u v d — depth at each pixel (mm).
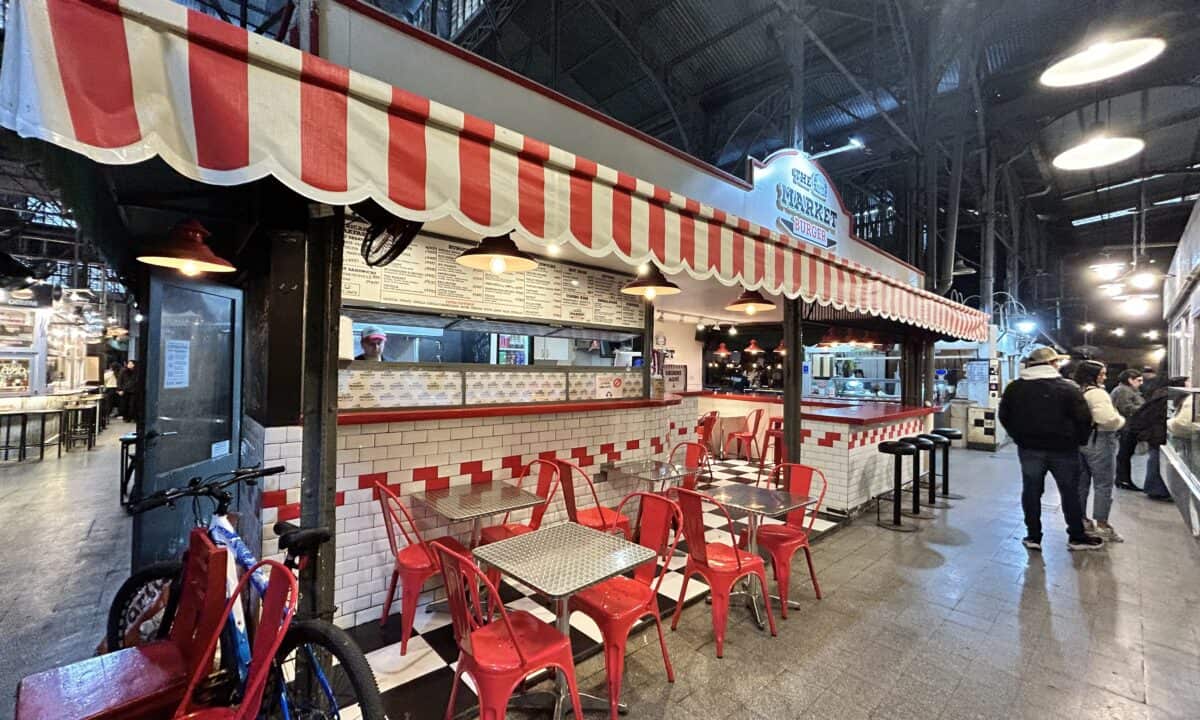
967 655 2613
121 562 3773
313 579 1973
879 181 10477
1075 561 3896
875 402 7980
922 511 5320
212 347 3578
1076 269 16906
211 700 1710
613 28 6156
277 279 2604
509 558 2121
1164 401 5797
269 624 1462
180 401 3256
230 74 1168
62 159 1797
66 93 968
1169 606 3146
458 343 5320
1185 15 5547
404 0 6977
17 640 2721
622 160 3621
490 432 3547
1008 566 3801
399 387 3424
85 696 1525
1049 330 16500
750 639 2766
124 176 2074
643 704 2227
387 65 2426
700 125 8531
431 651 2605
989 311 9617
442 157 1513
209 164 1134
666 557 2477
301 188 1257
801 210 5488
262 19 5996
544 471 3533
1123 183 10867
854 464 5172
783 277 2955
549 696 2215
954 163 7406
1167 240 14445
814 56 7277
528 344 5340
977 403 9648
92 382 14367
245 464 3541
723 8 6441
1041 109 7547
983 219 9703
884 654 2621
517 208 1678
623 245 2018
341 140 1331
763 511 2824
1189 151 9047
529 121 3047
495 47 6820
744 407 8352
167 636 1984
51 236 11633
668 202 2182
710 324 10320
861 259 6492
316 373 1999
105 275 13289
